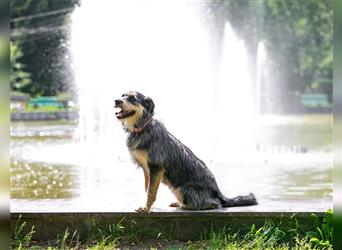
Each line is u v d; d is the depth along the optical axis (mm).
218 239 5434
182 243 5660
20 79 29188
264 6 36688
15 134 18250
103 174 10172
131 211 5730
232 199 6086
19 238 5676
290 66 40594
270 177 10047
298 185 9109
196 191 5832
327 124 25938
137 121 5699
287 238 5633
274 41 39500
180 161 5820
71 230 5727
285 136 18984
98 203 6418
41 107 27906
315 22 40500
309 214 5672
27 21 28578
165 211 5742
